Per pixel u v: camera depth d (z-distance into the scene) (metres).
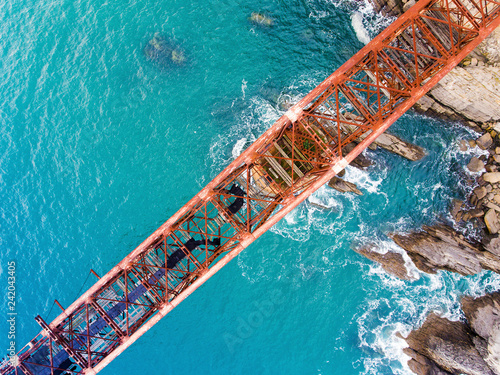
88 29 33.47
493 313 26.27
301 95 30.34
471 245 27.48
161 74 32.28
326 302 29.02
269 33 31.52
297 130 19.38
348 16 30.58
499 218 27.09
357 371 27.98
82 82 32.91
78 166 31.97
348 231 29.56
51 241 31.05
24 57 33.62
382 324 28.50
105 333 18.69
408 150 28.94
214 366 28.56
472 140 28.27
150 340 29.11
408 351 27.67
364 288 29.05
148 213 30.86
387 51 23.14
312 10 31.08
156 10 32.97
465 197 28.48
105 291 18.33
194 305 29.23
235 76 31.42
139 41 32.94
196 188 30.78
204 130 31.20
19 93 33.19
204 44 32.19
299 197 15.16
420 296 28.48
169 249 19.52
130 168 31.53
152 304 18.12
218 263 15.88
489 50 24.03
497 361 24.81
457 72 25.34
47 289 30.47
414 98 14.59
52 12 33.81
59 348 18.31
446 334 27.05
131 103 32.28
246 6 31.95
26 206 31.66
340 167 14.80
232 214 18.20
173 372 28.61
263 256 29.41
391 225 29.25
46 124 32.69
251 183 21.03
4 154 32.44
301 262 29.36
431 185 29.14
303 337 28.64
